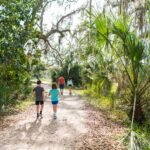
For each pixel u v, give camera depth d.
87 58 18.47
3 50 14.91
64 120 12.32
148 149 6.98
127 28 10.94
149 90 12.38
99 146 8.44
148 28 12.09
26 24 15.74
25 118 12.70
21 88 18.97
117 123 12.09
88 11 11.57
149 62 11.26
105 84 15.29
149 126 11.65
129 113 12.60
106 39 11.48
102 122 12.11
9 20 14.96
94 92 19.39
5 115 13.39
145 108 12.45
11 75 16.45
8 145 8.48
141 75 11.62
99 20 11.19
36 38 17.20
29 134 9.75
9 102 15.62
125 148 7.82
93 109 15.91
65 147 8.35
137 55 10.88
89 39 13.32
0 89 14.85
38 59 17.86
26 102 18.42
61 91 25.44
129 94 12.82
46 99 21.81
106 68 14.39
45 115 13.59
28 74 17.92
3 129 10.44
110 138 9.30
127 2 14.22
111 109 14.86
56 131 10.23
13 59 15.40
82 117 13.20
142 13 13.20
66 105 17.62
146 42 11.01
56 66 40.12
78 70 36.41
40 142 8.81
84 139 9.20
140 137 7.19
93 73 17.30
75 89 34.03
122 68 12.84
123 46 11.28
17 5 15.25
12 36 15.16
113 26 11.06
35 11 16.41
